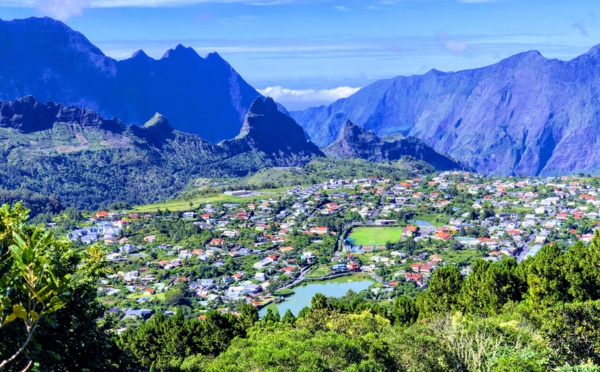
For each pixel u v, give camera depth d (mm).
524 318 60125
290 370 46125
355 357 49875
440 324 58750
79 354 41500
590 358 49688
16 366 28828
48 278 14680
